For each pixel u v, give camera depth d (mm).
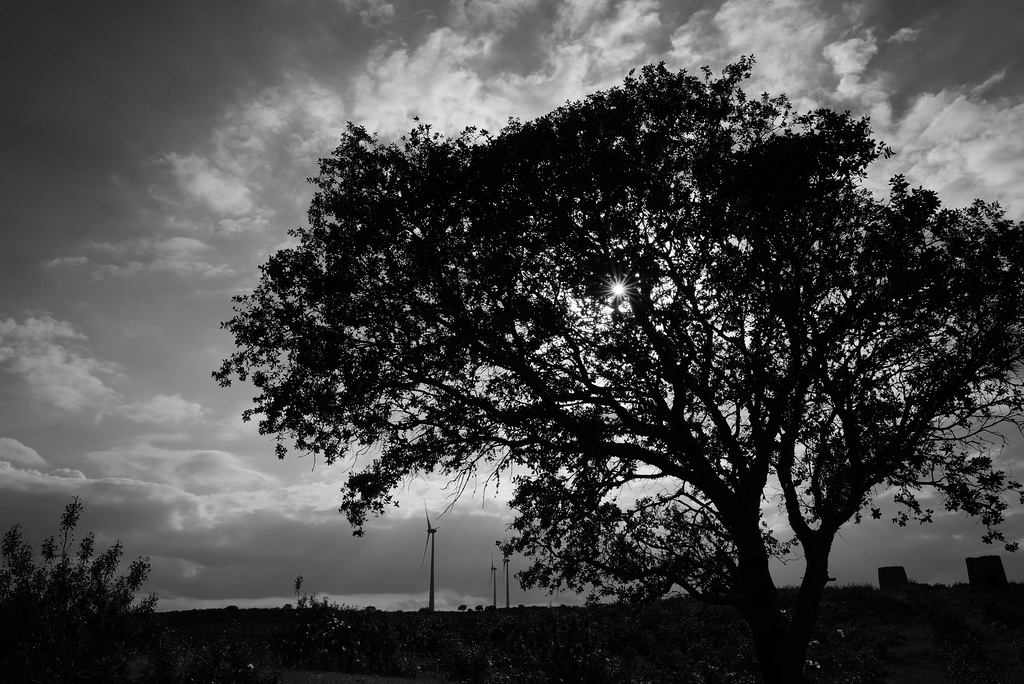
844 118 17391
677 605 38969
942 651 28781
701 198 18062
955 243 17953
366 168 19719
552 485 19328
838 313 17641
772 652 17609
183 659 20672
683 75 19422
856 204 18406
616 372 18375
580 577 19250
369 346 19906
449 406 20500
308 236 20297
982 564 39062
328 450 21094
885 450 18703
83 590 17797
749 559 18156
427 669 28266
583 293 17922
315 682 21312
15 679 15109
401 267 19000
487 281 18422
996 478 18781
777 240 17469
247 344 20156
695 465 18719
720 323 17672
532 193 17875
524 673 26859
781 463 19266
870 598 36906
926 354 18453
